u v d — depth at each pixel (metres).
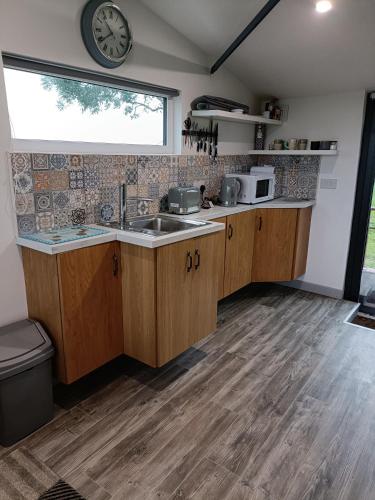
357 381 2.32
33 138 2.13
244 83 3.56
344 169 3.44
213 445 1.78
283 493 1.53
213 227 2.34
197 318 2.38
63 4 2.02
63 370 1.97
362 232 3.47
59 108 2.25
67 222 2.24
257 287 3.96
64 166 2.16
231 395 2.16
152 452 1.73
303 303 3.54
